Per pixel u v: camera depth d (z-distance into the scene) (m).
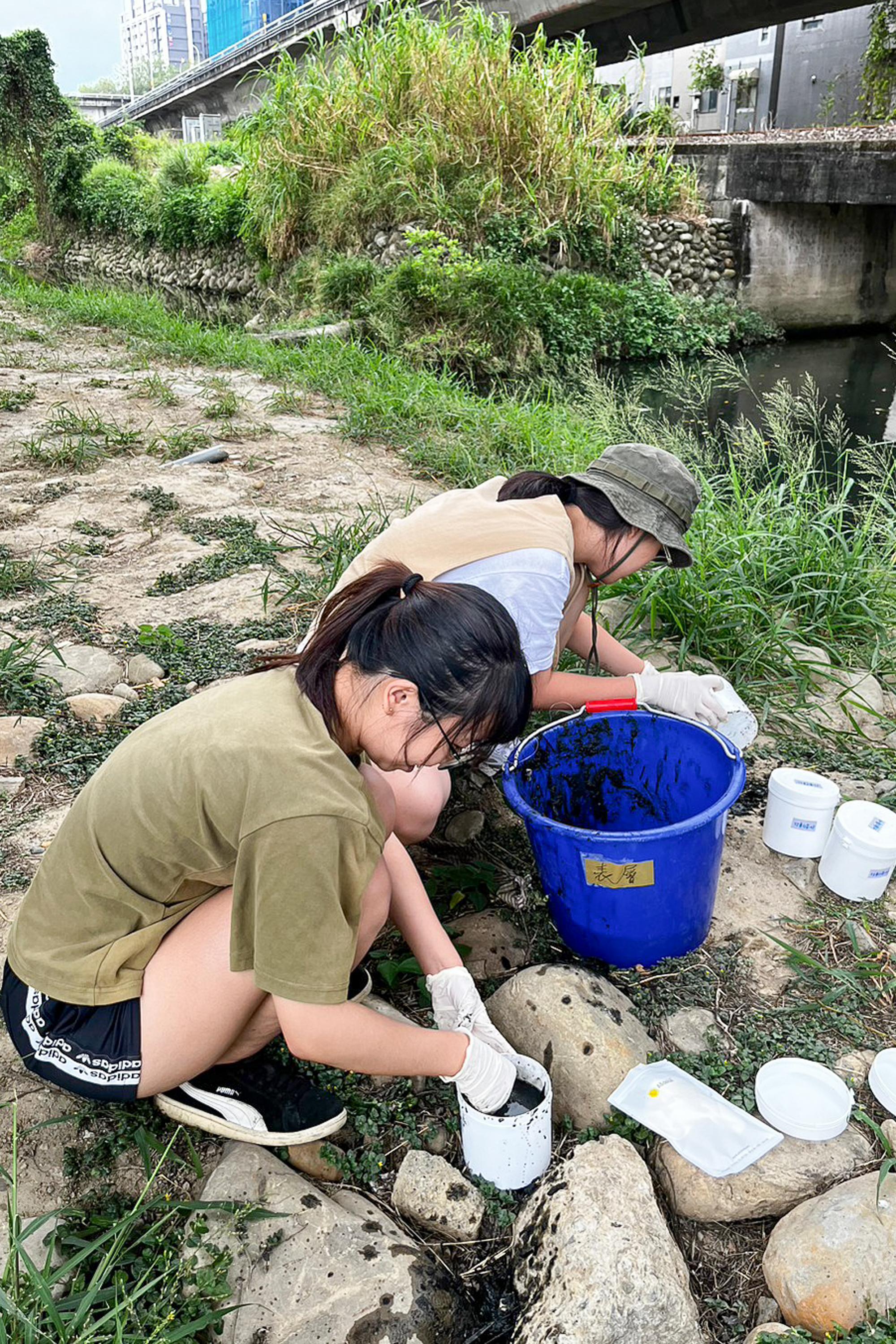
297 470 5.51
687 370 11.52
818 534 4.13
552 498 2.24
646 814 2.59
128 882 1.57
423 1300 1.57
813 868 2.62
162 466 5.52
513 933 2.40
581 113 12.40
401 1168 1.80
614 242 12.71
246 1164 1.75
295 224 13.18
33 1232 1.59
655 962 2.28
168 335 9.45
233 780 1.44
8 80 22.66
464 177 11.73
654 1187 1.83
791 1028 2.12
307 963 1.46
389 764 1.48
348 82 12.32
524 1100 1.86
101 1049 1.62
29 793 2.74
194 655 3.43
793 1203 1.78
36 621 3.64
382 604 1.46
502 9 18.56
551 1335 1.48
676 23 17.91
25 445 5.63
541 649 2.14
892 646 3.69
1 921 2.27
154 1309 1.52
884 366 11.96
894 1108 1.89
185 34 156.12
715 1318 1.67
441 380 8.00
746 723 2.66
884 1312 1.56
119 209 19.84
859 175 13.00
